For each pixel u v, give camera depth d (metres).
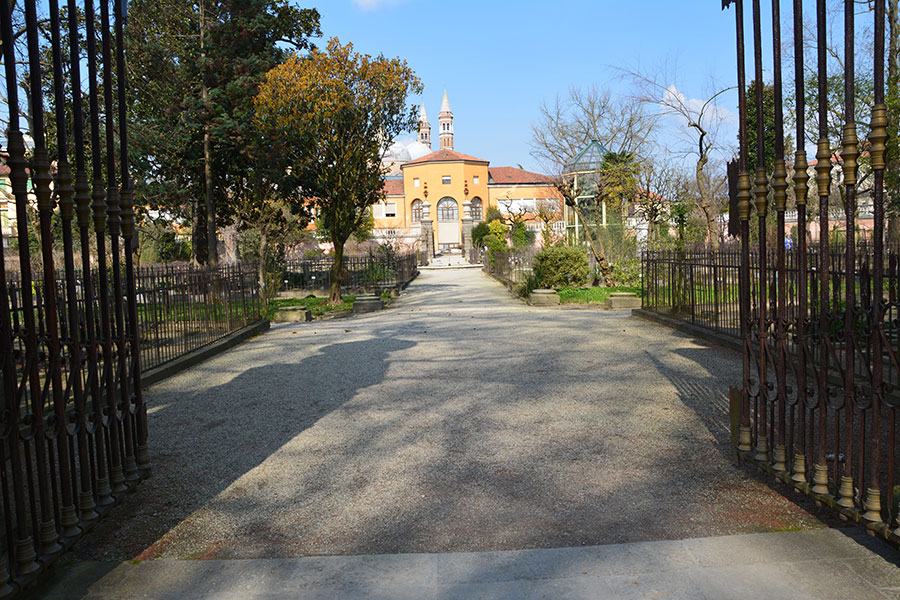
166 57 21.14
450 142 123.25
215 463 4.70
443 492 4.00
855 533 3.18
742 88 3.93
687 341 9.49
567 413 5.73
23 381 2.85
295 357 9.27
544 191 56.00
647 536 3.29
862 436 3.03
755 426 4.14
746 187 4.04
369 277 26.31
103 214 3.50
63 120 3.25
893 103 10.30
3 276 2.66
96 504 3.46
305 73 17.45
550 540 3.29
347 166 18.48
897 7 13.39
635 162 23.34
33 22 2.89
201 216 26.62
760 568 2.86
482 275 37.00
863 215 24.45
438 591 2.74
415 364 8.30
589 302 16.67
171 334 9.30
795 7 3.27
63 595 2.80
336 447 4.98
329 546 3.30
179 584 2.88
